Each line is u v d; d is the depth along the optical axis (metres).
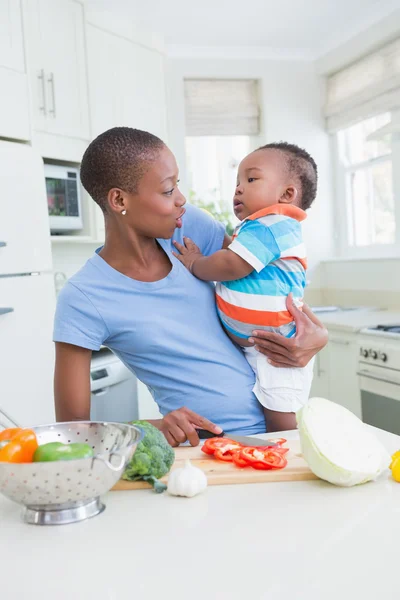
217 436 1.13
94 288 1.20
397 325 2.96
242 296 1.27
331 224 4.39
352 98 3.97
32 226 2.53
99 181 1.19
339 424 0.91
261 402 1.30
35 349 2.50
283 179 1.37
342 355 3.14
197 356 1.26
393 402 2.77
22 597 0.61
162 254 1.31
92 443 0.94
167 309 1.25
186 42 3.98
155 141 1.18
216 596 0.59
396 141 3.79
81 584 0.63
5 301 2.39
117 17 3.38
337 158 4.33
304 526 0.75
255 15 3.59
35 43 2.86
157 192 1.17
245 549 0.69
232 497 0.86
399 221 3.84
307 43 4.10
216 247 1.46
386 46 3.64
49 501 0.77
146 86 3.55
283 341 1.25
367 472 0.86
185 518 0.79
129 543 0.72
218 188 4.44
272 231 1.26
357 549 0.68
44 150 2.91
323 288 4.39
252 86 4.25
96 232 3.24
